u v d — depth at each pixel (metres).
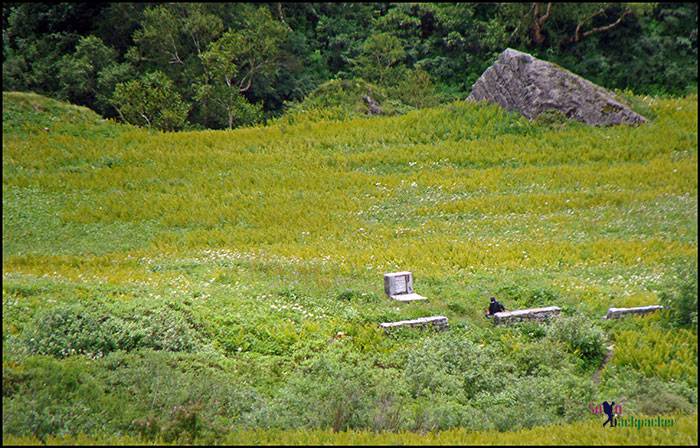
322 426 20.59
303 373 25.69
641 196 48.94
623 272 35.94
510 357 27.42
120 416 20.48
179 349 26.64
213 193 55.56
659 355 26.02
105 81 86.94
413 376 24.92
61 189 55.31
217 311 29.94
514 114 68.50
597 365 27.09
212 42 88.62
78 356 24.62
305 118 73.69
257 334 28.50
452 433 19.09
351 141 65.75
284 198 53.53
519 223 45.75
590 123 66.06
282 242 45.38
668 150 59.19
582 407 22.55
